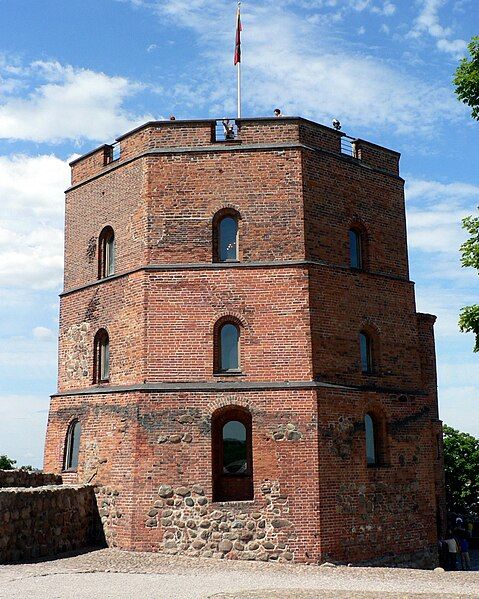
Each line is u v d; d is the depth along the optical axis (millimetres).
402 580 19719
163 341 23984
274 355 23781
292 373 23625
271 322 23984
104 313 26047
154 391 23469
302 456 22922
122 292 25281
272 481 22797
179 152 25234
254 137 25312
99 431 24734
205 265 24375
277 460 22922
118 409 24141
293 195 24766
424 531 25984
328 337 24438
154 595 16359
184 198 24969
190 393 23453
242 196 24859
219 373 23828
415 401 26828
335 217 25734
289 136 25312
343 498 23484
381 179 27750
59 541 22234
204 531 22500
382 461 25547
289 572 20578
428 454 26906
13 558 20250
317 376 23766
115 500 23578
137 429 23250
